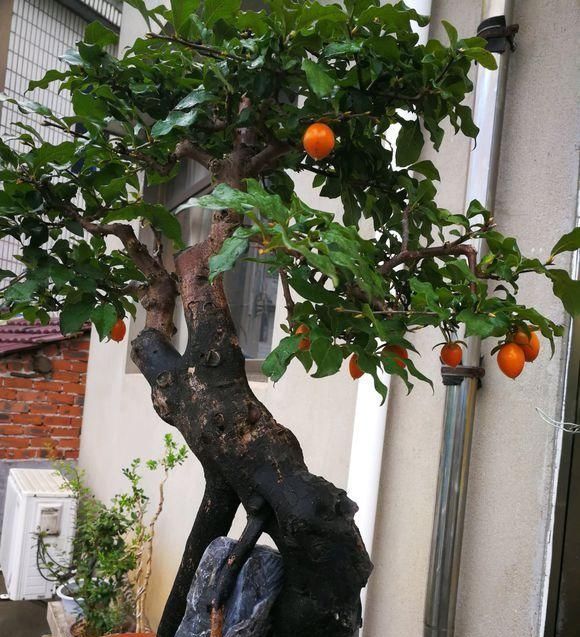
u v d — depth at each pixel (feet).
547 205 6.61
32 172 4.88
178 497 13.21
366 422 7.78
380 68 4.17
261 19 4.39
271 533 4.05
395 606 7.56
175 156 5.33
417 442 7.58
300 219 3.31
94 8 29.60
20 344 21.68
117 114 5.21
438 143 4.67
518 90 7.00
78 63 5.20
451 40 4.26
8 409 21.67
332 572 3.81
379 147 5.00
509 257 3.88
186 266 4.61
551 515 6.26
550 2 6.82
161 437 14.38
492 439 6.77
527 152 6.83
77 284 4.91
